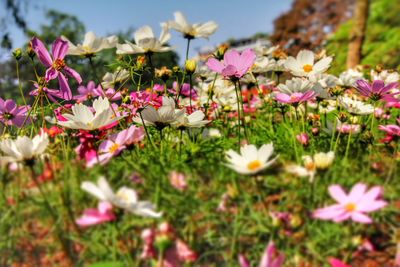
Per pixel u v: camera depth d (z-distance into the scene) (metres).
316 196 0.36
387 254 0.34
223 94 0.73
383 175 0.41
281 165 0.40
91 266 0.31
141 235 0.34
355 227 0.34
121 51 0.57
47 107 0.59
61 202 0.36
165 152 0.48
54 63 0.55
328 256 0.33
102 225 0.35
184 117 0.49
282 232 0.34
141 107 0.54
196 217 0.36
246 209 0.36
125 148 0.45
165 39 0.58
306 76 0.59
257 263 0.33
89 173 0.40
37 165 0.43
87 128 0.43
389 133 0.51
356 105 0.54
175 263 0.32
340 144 0.53
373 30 3.29
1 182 0.40
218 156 0.45
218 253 0.34
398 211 0.35
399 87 0.65
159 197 0.36
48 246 0.35
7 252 0.36
